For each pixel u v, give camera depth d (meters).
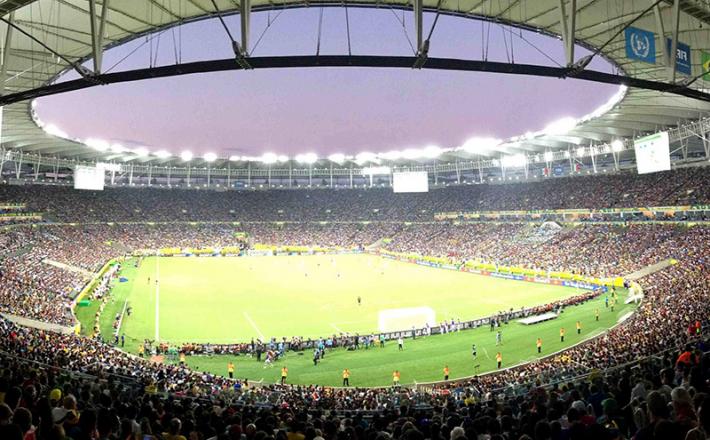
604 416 8.25
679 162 70.62
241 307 52.78
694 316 27.67
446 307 52.47
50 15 27.45
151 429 9.20
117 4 26.97
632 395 9.59
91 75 18.00
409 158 111.38
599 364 22.67
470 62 17.92
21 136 68.94
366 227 116.44
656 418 5.80
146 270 77.44
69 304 45.72
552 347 35.72
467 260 81.81
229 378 29.91
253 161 115.19
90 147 82.81
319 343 37.25
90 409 7.20
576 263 66.62
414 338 41.53
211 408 14.20
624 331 30.55
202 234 107.88
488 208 101.88
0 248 60.75
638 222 71.69
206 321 46.53
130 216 103.62
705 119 58.22
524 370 28.45
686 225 64.31
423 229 107.94
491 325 42.94
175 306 52.41
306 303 55.12
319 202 125.56
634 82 19.89
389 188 128.12
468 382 26.66
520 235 87.25
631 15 28.05
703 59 21.78
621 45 33.00
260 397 22.50
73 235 86.44
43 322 36.28
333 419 13.12
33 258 61.72
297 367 33.94
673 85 20.28
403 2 27.56
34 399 9.41
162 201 113.69
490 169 126.56
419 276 74.75
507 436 8.23
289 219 119.62
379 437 8.33
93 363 23.92
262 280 71.00
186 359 35.47
